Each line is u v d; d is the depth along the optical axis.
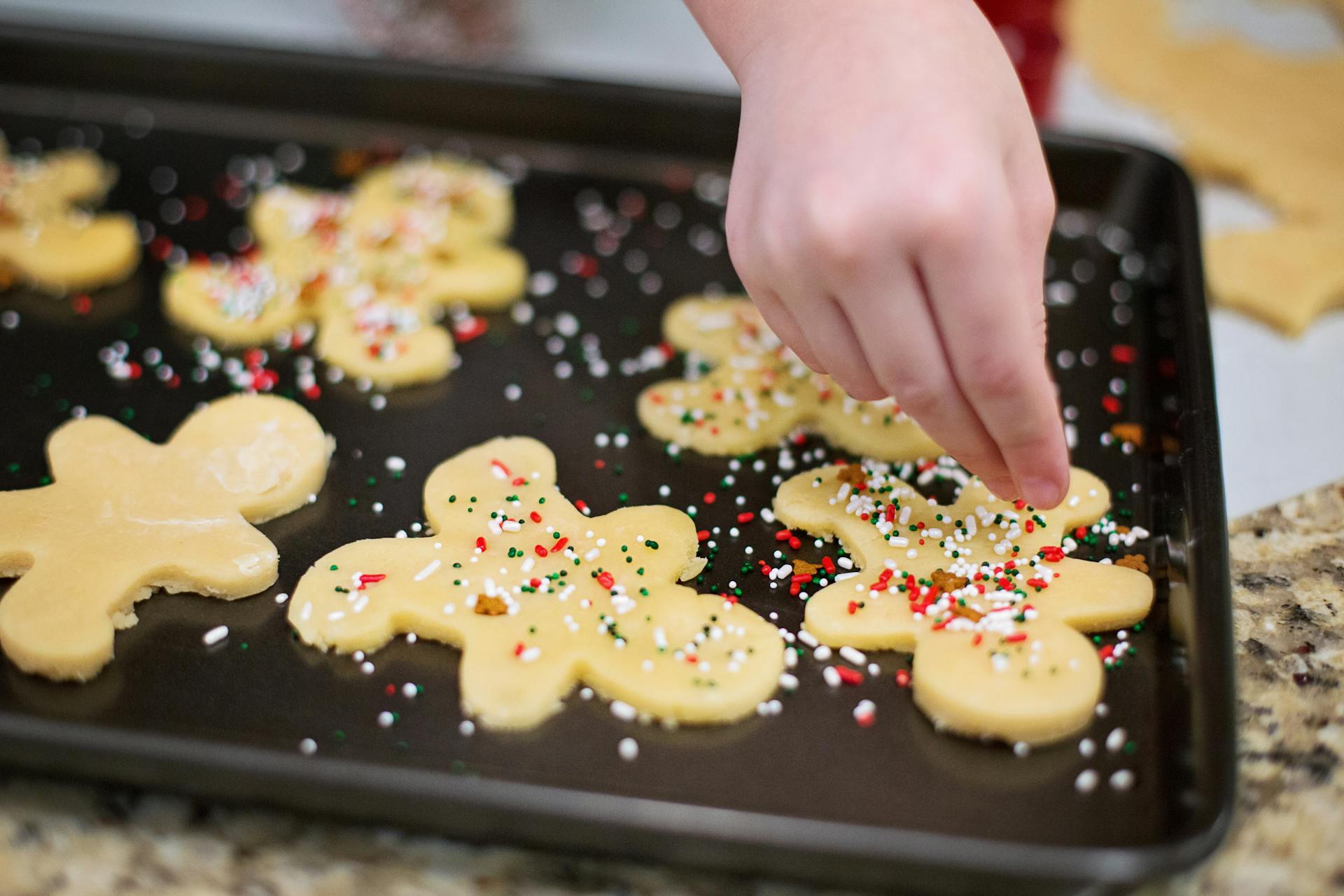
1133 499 0.43
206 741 0.35
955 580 0.40
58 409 0.44
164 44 0.53
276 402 0.44
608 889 0.36
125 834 0.36
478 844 0.36
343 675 0.38
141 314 0.47
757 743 0.37
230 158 0.53
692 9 0.40
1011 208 0.35
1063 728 0.37
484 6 0.57
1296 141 0.54
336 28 0.60
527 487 0.42
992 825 0.36
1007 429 0.36
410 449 0.44
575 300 0.48
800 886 0.36
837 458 0.44
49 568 0.39
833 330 0.36
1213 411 0.41
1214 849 0.34
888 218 0.34
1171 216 0.48
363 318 0.47
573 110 0.52
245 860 0.36
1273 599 0.41
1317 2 0.61
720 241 0.50
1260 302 0.48
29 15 0.54
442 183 0.51
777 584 0.40
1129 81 0.57
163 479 0.42
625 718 0.38
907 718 0.38
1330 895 0.35
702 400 0.44
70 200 0.51
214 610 0.40
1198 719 0.36
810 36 0.36
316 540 0.41
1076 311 0.48
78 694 0.38
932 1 0.37
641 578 0.40
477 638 0.38
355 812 0.35
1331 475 0.44
